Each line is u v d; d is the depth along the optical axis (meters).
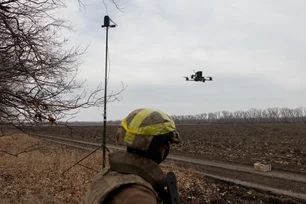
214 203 8.55
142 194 1.34
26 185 7.95
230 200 8.80
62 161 10.83
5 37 5.69
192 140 30.28
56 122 5.98
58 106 5.91
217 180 11.58
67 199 7.18
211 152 21.00
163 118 1.57
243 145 24.45
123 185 1.39
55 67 6.02
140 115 1.57
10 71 5.49
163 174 1.50
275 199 8.86
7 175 8.95
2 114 5.83
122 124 1.61
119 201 1.33
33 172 9.39
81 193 7.57
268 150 20.66
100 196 1.38
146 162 1.50
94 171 10.12
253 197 9.14
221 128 54.47
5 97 5.64
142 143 1.50
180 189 9.83
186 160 17.44
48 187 7.86
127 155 1.53
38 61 5.76
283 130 43.00
